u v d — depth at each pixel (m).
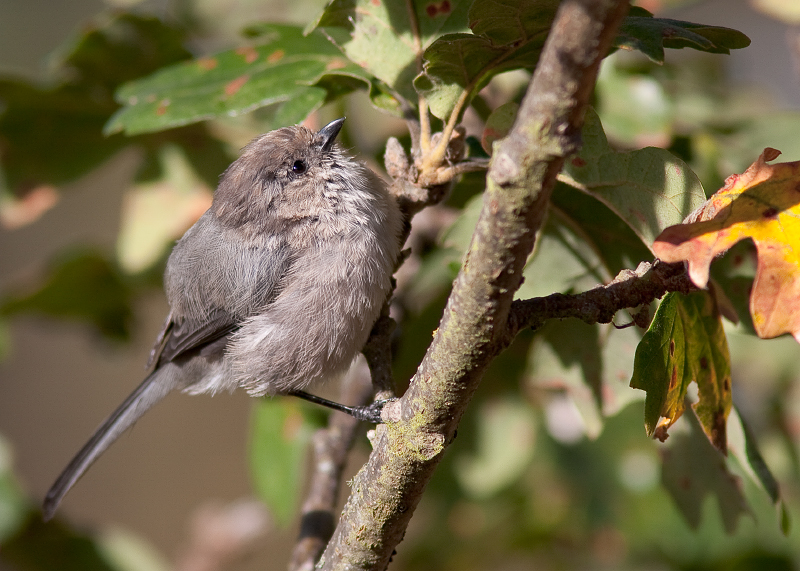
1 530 1.98
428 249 1.98
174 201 1.97
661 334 1.89
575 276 1.93
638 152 1.90
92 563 1.99
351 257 1.94
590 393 1.93
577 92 1.82
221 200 1.95
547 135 1.87
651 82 1.96
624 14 1.73
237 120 1.98
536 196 1.87
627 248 1.92
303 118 1.92
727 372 1.90
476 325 1.88
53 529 1.99
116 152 1.98
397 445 1.89
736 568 1.97
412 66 1.92
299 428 1.97
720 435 1.90
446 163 1.92
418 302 1.97
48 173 1.98
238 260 1.95
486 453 1.97
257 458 1.97
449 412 1.89
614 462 1.98
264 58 1.94
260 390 1.96
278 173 1.95
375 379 1.93
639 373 1.89
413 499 1.90
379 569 1.91
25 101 1.97
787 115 1.96
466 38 1.90
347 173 1.94
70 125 1.98
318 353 1.94
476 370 1.89
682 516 1.94
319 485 1.95
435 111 1.91
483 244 1.88
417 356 1.96
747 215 1.88
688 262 1.88
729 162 1.96
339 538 1.91
